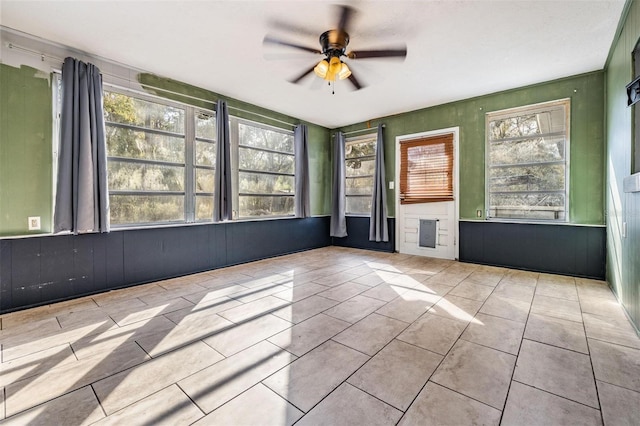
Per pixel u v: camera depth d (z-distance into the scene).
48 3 2.30
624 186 2.50
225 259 4.38
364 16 2.47
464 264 4.49
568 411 1.40
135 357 1.90
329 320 2.47
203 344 2.07
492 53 3.10
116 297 3.05
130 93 3.42
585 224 3.66
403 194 5.29
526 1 2.30
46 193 2.87
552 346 2.01
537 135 4.01
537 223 3.98
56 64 2.91
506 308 2.71
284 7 2.36
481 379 1.65
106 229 3.10
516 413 1.39
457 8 2.38
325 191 6.22
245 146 4.69
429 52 3.06
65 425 1.33
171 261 3.75
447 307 2.75
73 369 1.77
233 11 2.41
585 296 3.01
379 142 5.40
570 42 2.90
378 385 1.60
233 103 4.46
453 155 4.71
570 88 3.71
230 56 3.15
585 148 3.64
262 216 4.96
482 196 4.43
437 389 1.57
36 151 2.82
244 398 1.50
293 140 5.53
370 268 4.29
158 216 3.67
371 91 4.17
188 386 1.61
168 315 2.58
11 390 1.57
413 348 2.00
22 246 2.73
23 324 2.40
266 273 4.02
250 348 2.01
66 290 2.96
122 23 2.57
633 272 2.32
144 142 3.55
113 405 1.46
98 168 3.06
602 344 2.03
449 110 4.70
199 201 4.06
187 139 3.93
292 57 2.93
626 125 2.57
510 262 4.20
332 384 1.62
